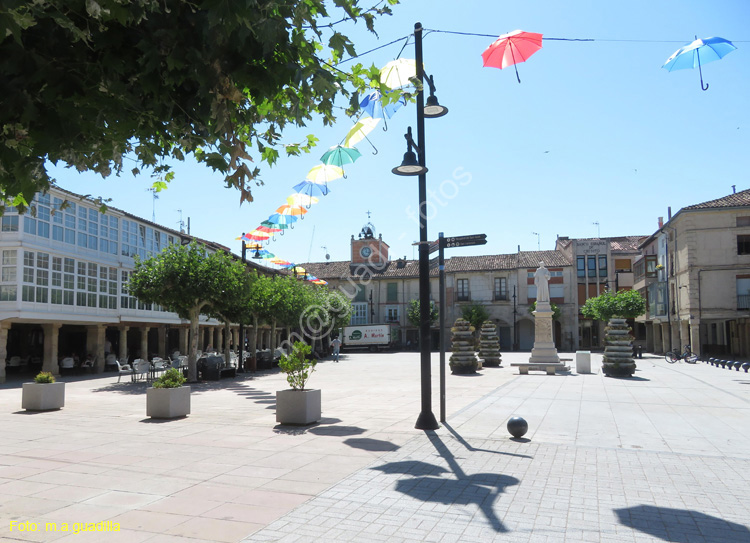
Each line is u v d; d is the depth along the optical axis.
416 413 11.56
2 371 22.34
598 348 55.97
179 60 2.65
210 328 42.62
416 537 4.45
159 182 4.16
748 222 36.09
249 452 7.69
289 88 3.34
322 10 3.21
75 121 2.65
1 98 2.44
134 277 22.25
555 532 4.57
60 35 2.54
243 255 25.50
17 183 2.94
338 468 6.73
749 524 4.78
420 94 9.90
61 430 9.77
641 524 4.77
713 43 6.36
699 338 36.28
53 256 23.72
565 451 7.71
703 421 10.46
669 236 42.06
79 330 32.66
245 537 4.44
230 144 3.16
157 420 10.92
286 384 19.95
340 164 10.84
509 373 23.14
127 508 5.21
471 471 6.58
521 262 57.34
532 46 6.49
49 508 5.20
